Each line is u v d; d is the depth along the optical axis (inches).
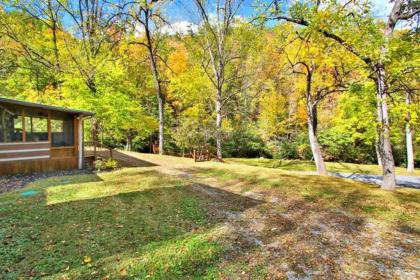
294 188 344.8
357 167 799.1
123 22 723.4
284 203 279.6
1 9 605.6
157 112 952.9
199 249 170.7
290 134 1007.0
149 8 676.1
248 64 859.4
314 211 254.1
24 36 655.8
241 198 296.5
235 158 995.9
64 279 136.3
